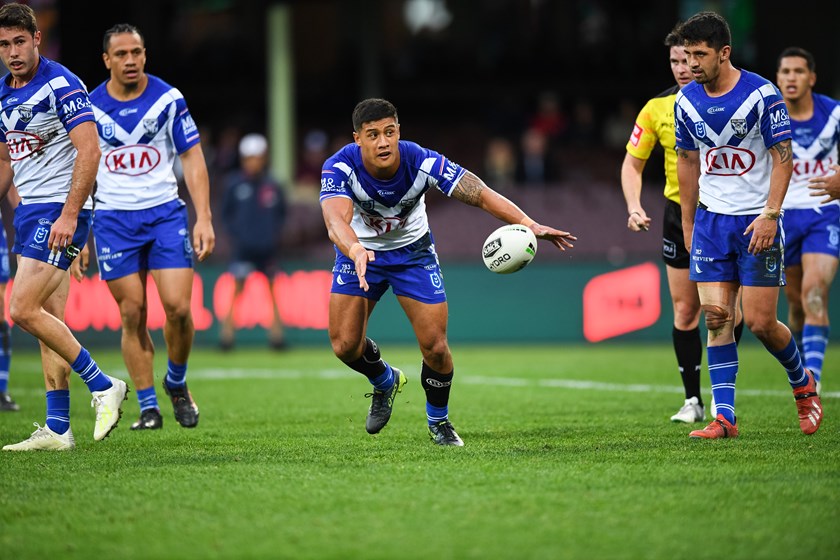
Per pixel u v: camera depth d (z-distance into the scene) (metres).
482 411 29.50
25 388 37.47
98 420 22.50
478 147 92.31
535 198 68.94
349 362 22.75
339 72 95.00
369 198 21.28
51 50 69.06
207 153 82.31
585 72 94.50
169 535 14.91
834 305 56.22
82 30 74.44
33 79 22.06
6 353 31.05
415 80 95.88
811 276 31.20
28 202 22.55
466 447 22.12
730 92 21.84
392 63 96.00
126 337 26.34
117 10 80.44
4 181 22.80
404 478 18.39
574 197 69.12
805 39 85.44
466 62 95.94
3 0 62.12
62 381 22.73
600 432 24.44
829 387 34.34
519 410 29.61
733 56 88.38
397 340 57.69
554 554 13.81
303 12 95.06
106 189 26.03
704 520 15.35
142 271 26.41
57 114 21.98
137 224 25.94
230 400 33.09
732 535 14.62
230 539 14.66
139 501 16.89
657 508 16.02
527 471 18.88
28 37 21.84
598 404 30.83
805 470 18.72
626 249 66.56
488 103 96.31
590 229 67.25
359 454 21.27
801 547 14.09
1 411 30.59
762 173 22.17
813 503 16.28
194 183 26.47
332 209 20.80
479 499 16.67
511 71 95.25
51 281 22.30
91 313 55.00
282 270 57.00
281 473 19.05
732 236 22.42
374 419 23.72
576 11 94.38
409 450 21.75
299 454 21.39
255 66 94.62
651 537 14.53
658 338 57.16
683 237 26.55
